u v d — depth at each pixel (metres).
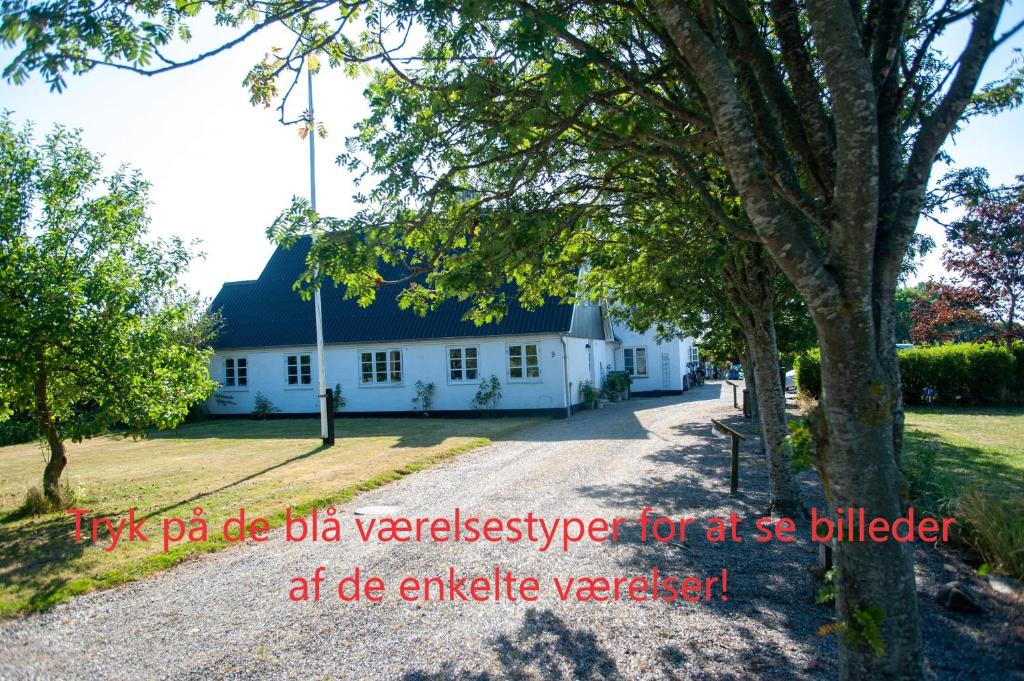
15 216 8.43
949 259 19.84
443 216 5.69
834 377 3.02
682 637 4.21
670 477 9.88
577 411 23.92
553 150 5.50
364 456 12.89
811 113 3.52
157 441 18.27
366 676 3.82
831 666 3.74
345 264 4.80
